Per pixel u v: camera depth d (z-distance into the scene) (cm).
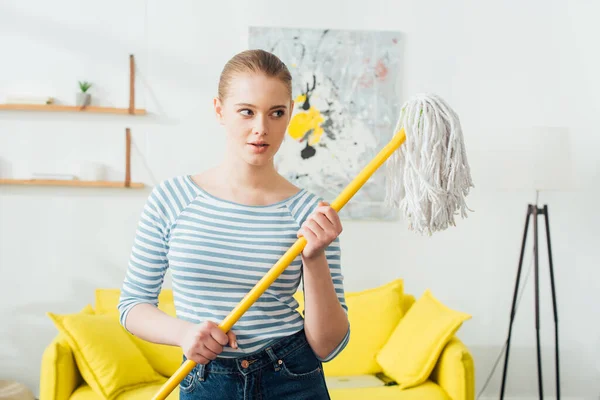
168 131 334
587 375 359
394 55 343
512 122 351
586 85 354
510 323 327
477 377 354
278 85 113
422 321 285
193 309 117
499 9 350
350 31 339
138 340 285
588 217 357
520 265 327
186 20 333
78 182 324
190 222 117
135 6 331
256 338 115
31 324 332
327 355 121
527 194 354
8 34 326
